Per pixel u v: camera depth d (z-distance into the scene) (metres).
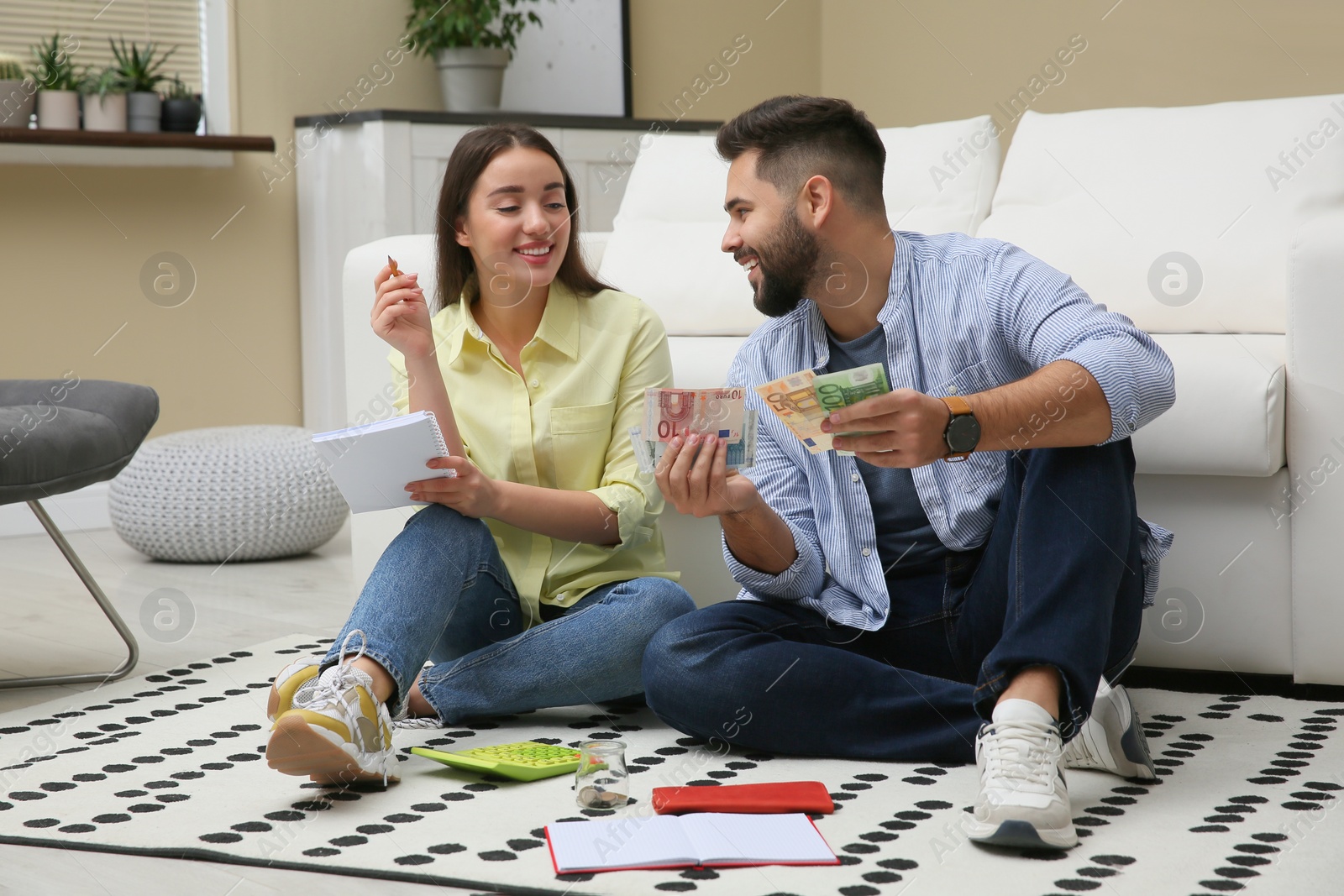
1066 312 1.57
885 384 1.39
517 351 1.95
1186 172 2.41
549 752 1.64
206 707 1.95
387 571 1.64
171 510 3.19
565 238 1.90
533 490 1.78
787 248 1.63
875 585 1.69
